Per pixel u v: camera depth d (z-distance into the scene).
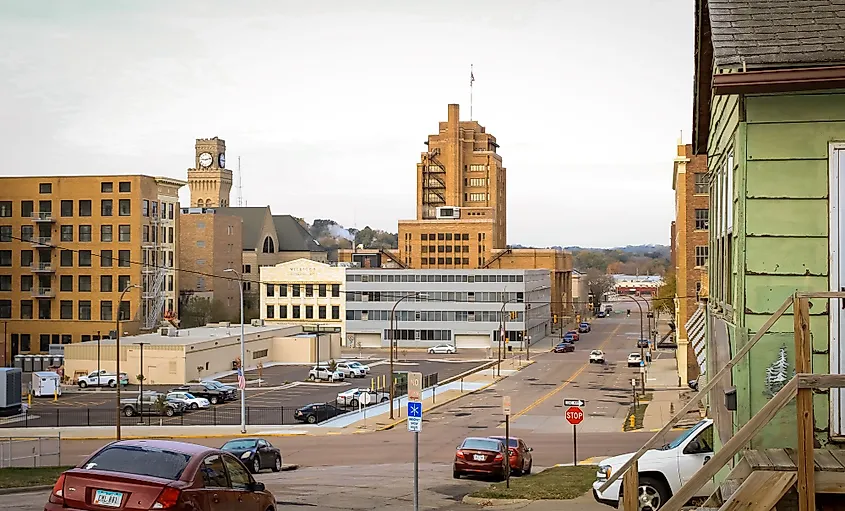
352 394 60.41
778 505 7.03
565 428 45.84
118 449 11.30
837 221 8.38
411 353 109.19
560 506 19.55
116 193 97.62
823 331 8.33
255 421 52.47
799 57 8.20
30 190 98.38
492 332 115.50
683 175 70.44
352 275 118.38
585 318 185.75
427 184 183.38
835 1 8.93
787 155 8.48
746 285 8.52
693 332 19.11
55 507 10.54
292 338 95.62
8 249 98.44
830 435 8.23
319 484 25.38
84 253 97.69
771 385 8.34
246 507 12.12
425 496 22.61
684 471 15.30
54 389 66.25
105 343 77.38
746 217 8.54
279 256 182.25
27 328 98.00
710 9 9.09
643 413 51.12
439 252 153.00
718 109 11.67
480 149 185.62
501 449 27.09
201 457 11.31
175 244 108.38
